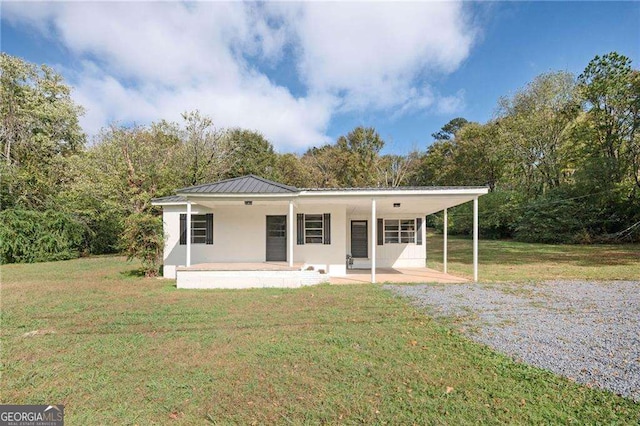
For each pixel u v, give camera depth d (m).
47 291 8.76
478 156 31.88
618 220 20.08
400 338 4.82
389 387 3.38
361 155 33.94
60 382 3.55
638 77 17.94
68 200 19.11
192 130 21.61
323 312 6.32
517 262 14.63
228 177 24.67
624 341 4.62
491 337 4.84
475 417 2.83
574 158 22.56
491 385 3.39
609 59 19.31
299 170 30.70
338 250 11.44
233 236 11.49
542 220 22.70
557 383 3.42
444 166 35.53
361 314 6.17
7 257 16.20
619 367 3.78
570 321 5.62
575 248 19.14
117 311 6.50
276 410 2.98
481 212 27.97
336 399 3.15
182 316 6.11
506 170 28.47
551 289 8.44
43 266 14.92
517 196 26.00
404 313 6.21
